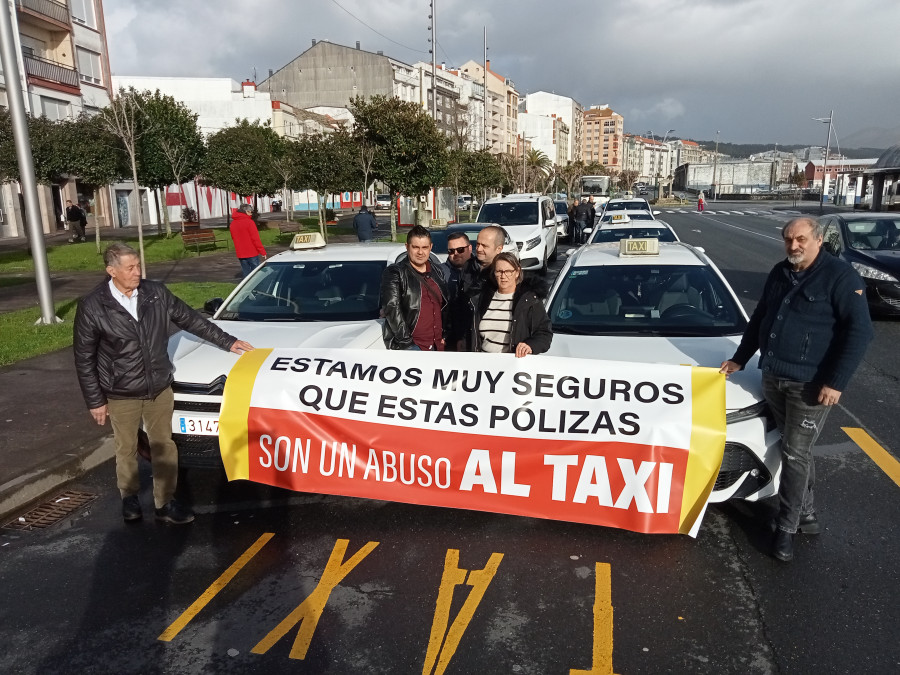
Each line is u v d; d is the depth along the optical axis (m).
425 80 81.69
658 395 3.90
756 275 15.13
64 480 5.00
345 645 3.09
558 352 4.57
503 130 106.69
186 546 4.05
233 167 30.80
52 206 32.41
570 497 3.93
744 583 3.53
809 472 3.79
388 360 4.28
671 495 3.78
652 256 5.84
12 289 14.03
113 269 3.88
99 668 2.97
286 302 6.03
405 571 3.70
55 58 34.25
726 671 2.88
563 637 3.11
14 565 3.87
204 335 4.40
